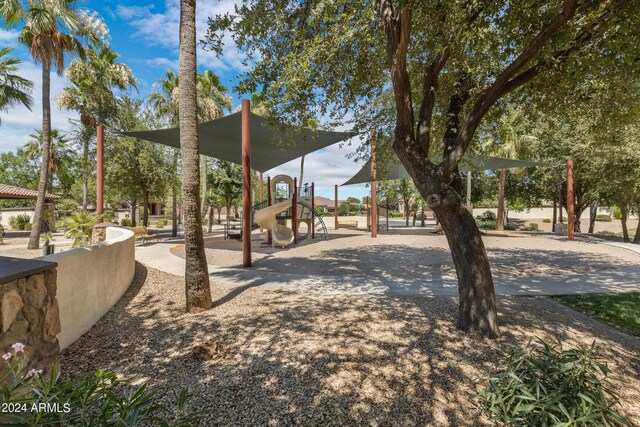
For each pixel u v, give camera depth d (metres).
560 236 17.75
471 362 3.24
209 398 2.60
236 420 2.33
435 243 14.96
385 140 7.11
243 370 3.06
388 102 6.80
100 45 13.12
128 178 17.92
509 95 5.58
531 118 6.17
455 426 2.32
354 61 5.40
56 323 2.29
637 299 5.57
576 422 2.08
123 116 17.80
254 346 3.60
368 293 5.96
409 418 2.40
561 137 14.73
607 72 4.38
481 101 3.98
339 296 5.74
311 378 2.92
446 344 3.65
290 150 11.13
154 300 5.41
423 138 4.46
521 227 29.91
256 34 4.90
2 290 1.78
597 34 3.84
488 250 12.16
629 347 3.72
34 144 33.41
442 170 3.97
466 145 3.97
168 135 9.56
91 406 2.25
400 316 4.61
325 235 17.27
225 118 8.31
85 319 4.00
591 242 14.51
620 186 12.88
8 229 24.38
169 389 2.72
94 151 19.00
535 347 3.34
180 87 4.75
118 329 4.11
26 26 11.22
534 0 3.76
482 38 4.19
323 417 2.39
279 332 4.01
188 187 4.79
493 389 2.50
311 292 6.02
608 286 6.57
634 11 3.21
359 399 2.62
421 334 3.94
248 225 8.64
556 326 4.27
